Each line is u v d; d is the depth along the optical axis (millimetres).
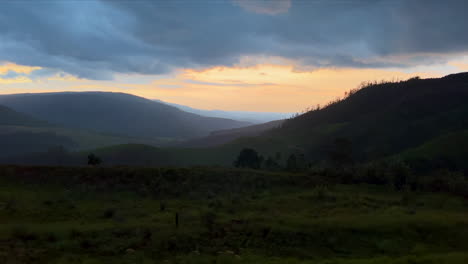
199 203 22844
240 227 16031
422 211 21578
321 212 20703
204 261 12352
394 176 33469
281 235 15508
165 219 17406
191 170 30641
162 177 28188
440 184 32719
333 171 36500
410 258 12867
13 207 18609
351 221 17594
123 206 21062
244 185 29422
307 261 12891
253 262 12383
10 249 12172
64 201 21281
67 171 27344
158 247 13438
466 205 25844
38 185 24594
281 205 22578
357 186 32250
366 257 13992
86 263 11555
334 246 15000
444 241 15945
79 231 14516
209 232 15258
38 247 12758
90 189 24688
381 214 19938
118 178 27016
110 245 13336
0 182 24219
